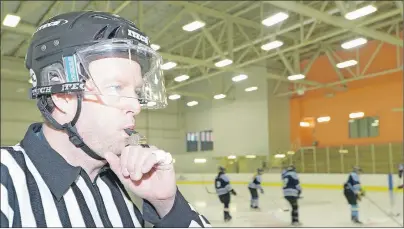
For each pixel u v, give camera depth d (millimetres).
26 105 17125
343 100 16562
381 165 14305
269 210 9461
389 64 15008
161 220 765
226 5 11578
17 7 10758
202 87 14812
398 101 14844
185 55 15469
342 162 15320
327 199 10961
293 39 14078
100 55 702
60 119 707
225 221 8070
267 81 16375
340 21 9250
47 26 751
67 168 708
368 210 8789
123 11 11625
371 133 15703
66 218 689
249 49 12008
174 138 16391
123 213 833
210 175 15984
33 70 734
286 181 7555
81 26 722
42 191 680
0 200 622
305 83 16172
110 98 691
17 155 692
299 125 17672
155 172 757
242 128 15648
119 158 727
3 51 14906
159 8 11734
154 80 849
